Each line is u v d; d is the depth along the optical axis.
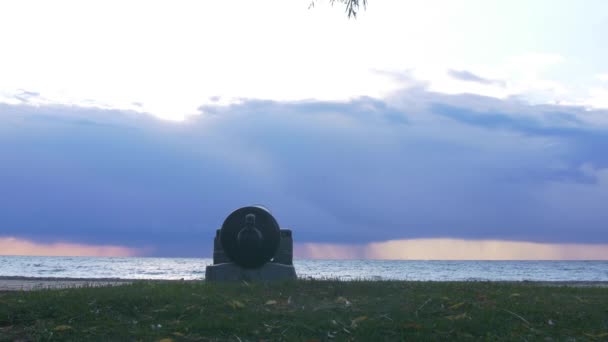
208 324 10.00
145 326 10.12
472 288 13.63
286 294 12.45
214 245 19.09
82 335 9.68
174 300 11.41
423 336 9.64
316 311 10.82
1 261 117.12
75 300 11.35
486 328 10.12
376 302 11.58
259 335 9.70
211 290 12.73
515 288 14.27
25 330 9.93
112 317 10.56
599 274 67.38
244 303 11.43
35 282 23.97
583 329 10.28
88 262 119.50
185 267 81.50
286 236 18.83
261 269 18.05
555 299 12.45
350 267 103.06
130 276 45.34
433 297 11.87
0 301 11.41
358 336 9.65
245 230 17.86
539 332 10.02
